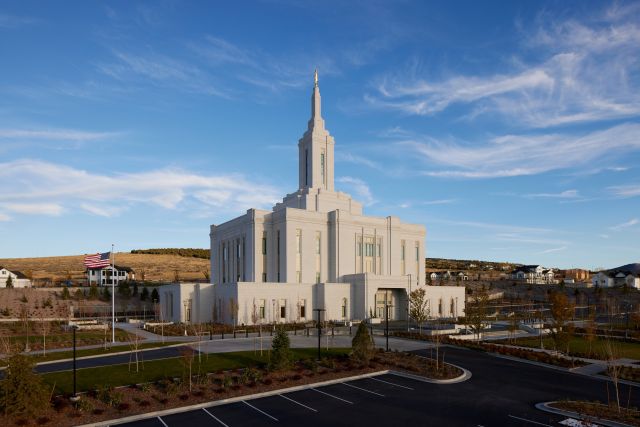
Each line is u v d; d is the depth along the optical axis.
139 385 30.16
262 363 37.28
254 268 76.31
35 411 23.70
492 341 52.16
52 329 61.72
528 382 32.84
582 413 25.19
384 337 54.81
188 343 48.88
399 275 82.12
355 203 86.69
